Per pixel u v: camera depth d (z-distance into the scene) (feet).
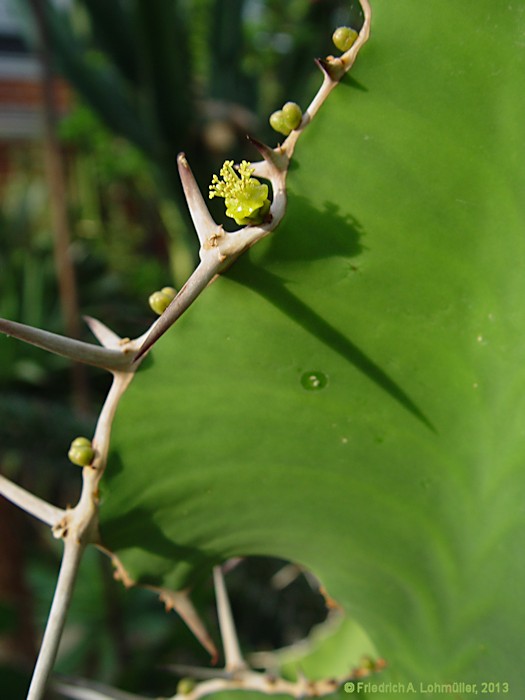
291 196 0.55
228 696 0.78
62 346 0.56
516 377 0.58
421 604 0.68
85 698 0.80
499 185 0.55
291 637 2.00
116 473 0.61
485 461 0.61
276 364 0.59
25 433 1.71
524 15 0.53
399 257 0.57
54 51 1.95
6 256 3.26
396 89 0.54
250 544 0.70
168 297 0.60
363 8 0.54
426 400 0.61
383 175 0.55
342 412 0.61
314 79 1.69
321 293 0.57
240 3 2.17
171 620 1.82
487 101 0.54
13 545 1.86
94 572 1.87
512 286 0.57
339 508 0.65
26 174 4.31
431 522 0.65
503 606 0.63
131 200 4.64
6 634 1.83
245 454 0.63
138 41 1.72
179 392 0.60
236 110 1.97
